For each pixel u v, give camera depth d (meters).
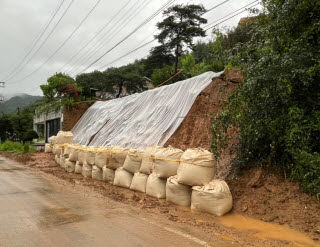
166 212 5.47
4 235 3.98
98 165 9.30
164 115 11.41
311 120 5.40
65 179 9.60
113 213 5.31
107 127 15.71
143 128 12.01
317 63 5.32
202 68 16.58
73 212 5.30
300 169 5.25
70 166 11.41
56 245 3.62
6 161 16.75
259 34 6.86
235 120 6.30
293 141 5.32
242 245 3.85
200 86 10.59
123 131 13.50
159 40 33.34
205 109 9.48
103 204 6.05
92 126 18.14
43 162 14.92
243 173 6.38
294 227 4.58
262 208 5.27
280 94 5.42
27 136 27.83
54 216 5.00
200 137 8.82
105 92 41.84
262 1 6.46
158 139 10.34
